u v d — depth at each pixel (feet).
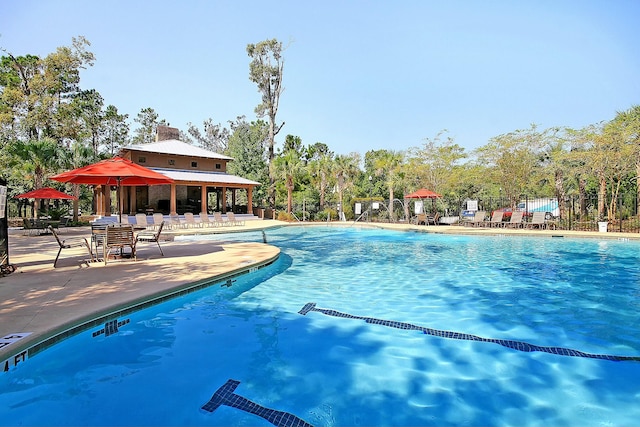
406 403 11.39
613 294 23.95
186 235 59.88
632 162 65.00
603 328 17.84
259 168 138.31
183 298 21.48
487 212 73.15
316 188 114.42
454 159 98.84
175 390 12.09
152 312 19.25
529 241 51.31
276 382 12.70
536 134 76.54
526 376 13.16
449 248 46.60
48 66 98.53
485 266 33.91
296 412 10.92
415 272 31.32
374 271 31.78
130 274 24.41
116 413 10.71
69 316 15.37
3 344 12.35
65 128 98.84
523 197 85.66
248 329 17.83
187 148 105.81
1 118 88.99
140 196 101.65
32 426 10.03
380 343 16.16
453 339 16.60
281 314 20.03
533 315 19.77
